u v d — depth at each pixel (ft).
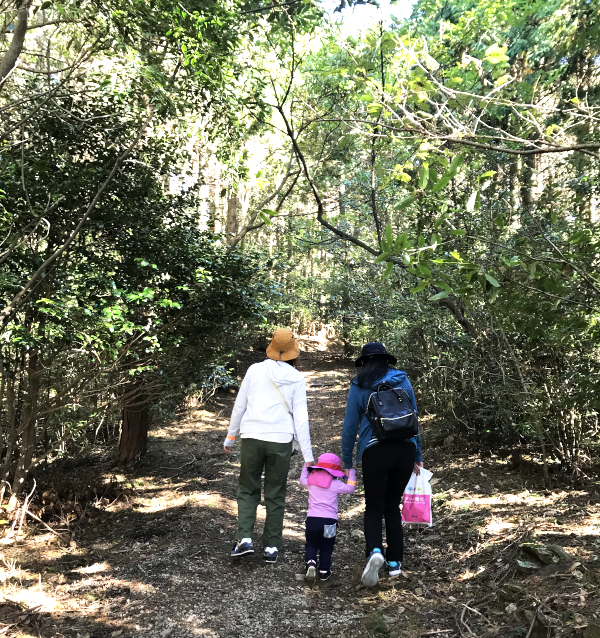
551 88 15.72
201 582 11.53
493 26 21.56
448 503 15.65
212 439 28.30
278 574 12.09
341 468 12.50
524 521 13.07
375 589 11.20
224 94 16.43
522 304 8.96
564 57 21.57
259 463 12.71
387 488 11.83
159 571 12.01
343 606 10.61
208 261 16.88
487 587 10.52
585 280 8.09
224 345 19.83
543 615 8.68
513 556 11.32
